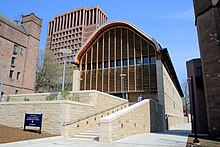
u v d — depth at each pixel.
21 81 37.50
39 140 10.55
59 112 12.95
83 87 30.31
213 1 15.94
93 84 29.70
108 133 10.86
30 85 39.25
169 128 27.53
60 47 113.62
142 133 16.14
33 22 41.53
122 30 29.78
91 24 111.44
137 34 28.34
